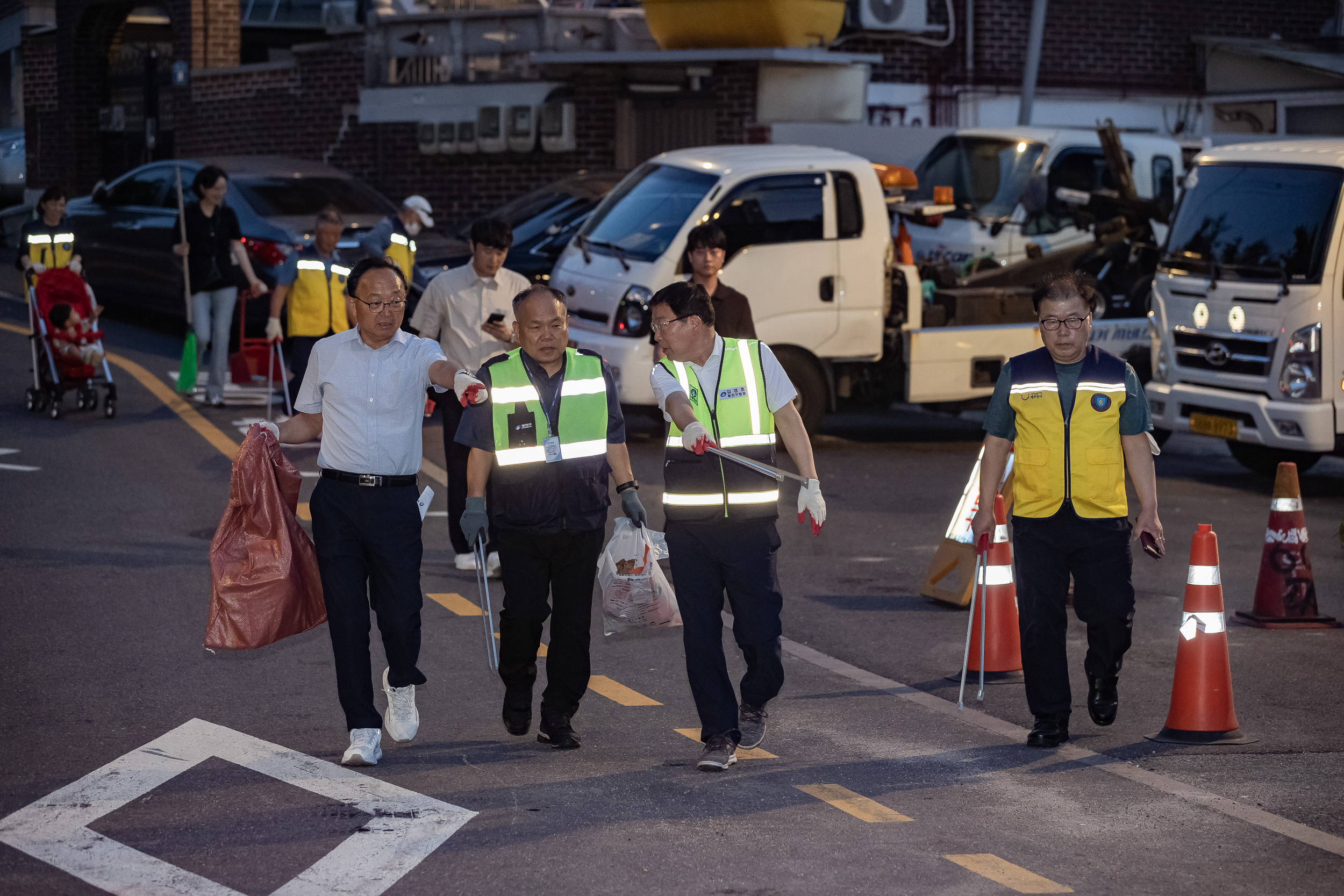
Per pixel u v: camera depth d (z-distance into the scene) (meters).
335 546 8.87
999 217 23.64
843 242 20.30
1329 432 18.53
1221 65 35.03
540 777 8.80
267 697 10.22
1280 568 12.97
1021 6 33.47
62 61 43.28
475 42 31.62
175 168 26.86
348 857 7.55
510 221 25.78
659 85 30.42
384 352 8.91
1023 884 7.39
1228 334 19.23
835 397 20.91
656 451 20.41
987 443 9.86
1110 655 9.80
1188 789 8.91
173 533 14.81
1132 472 9.59
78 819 8.00
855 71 29.66
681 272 19.73
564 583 9.18
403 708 9.16
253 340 22.12
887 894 7.23
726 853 7.69
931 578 13.41
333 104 34.88
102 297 28.44
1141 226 23.48
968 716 10.30
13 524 14.92
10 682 10.39
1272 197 19.19
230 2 39.16
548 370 9.09
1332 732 10.06
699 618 8.99
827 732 9.86
